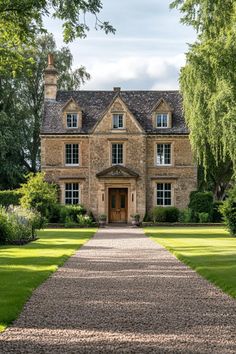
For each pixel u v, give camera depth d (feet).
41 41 197.67
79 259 59.11
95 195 158.51
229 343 23.47
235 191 103.45
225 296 35.19
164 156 160.15
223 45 79.10
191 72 85.46
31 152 188.34
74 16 58.80
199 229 130.41
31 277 43.06
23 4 61.31
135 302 33.12
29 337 24.56
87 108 166.30
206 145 98.37
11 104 185.57
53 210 146.20
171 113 161.27
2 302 32.04
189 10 85.81
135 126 158.61
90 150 159.12
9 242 81.97
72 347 22.93
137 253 66.28
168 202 159.63
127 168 158.20
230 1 81.05
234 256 60.70
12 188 177.06
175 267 51.55
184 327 26.40
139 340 23.97
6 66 78.07
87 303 32.78
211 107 82.64
